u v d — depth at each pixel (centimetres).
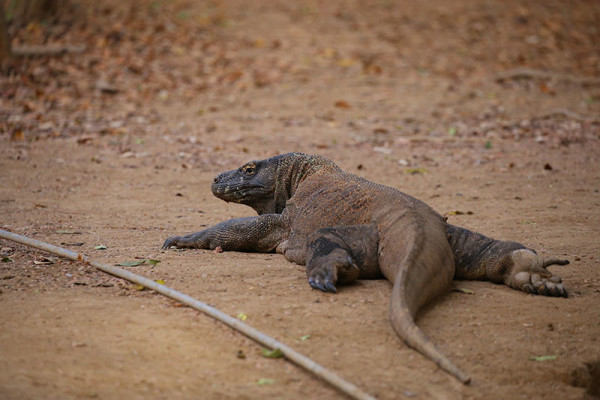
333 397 1450
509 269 2034
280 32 8419
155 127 5072
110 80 6338
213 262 2228
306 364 1517
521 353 1659
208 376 1503
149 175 3788
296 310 1806
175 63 7062
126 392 1430
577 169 3959
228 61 7219
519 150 4488
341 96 6203
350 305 1845
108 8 8631
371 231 2042
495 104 5928
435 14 9438
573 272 2202
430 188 3562
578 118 5381
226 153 4378
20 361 1519
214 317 1752
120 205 3166
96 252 2353
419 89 6419
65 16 8025
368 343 1652
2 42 6297
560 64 7475
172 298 1886
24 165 3878
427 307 1873
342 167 4047
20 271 2117
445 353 1636
